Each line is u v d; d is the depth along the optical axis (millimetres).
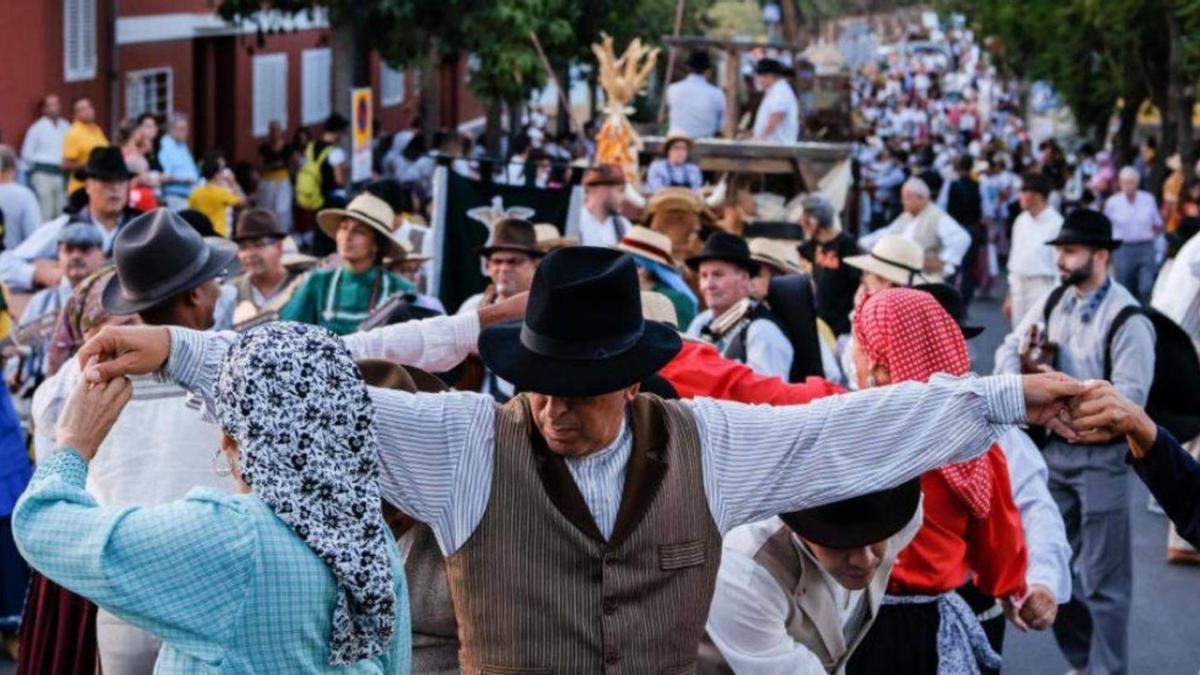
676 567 4879
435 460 4863
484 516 4848
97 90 27297
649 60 19047
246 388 4328
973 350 22750
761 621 5535
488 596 4840
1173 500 5152
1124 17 33656
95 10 26953
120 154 12680
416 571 5648
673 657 4922
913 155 44406
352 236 10477
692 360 7016
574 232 13477
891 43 86375
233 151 33844
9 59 24234
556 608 4820
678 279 11656
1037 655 10602
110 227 12711
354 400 4402
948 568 6629
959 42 87688
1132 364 9742
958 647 6691
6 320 10773
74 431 4637
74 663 6973
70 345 8812
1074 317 9977
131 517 4316
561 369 4707
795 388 6918
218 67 33594
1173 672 10328
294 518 4316
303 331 4402
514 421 4938
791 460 4973
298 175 27312
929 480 6570
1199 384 9797
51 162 24062
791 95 20516
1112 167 38031
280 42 35656
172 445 6582
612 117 19125
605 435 4848
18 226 16672
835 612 5773
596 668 4828
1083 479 9500
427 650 5668
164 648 4391
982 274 30281
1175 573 12484
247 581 4281
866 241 19438
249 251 11594
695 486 4914
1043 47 43031
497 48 28359
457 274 13164
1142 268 24891
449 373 7594
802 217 15344
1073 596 9594
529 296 4898
